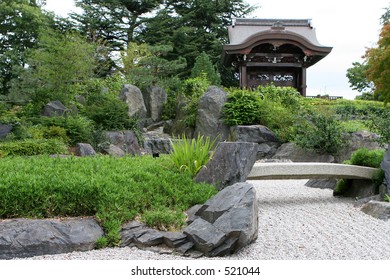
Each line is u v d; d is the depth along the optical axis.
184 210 5.80
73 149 11.17
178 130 17.91
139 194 5.65
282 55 23.19
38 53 16.66
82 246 4.63
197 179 6.65
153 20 29.22
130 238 4.83
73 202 5.20
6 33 25.84
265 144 14.95
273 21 25.39
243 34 24.55
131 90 18.58
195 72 24.27
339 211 6.90
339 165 7.73
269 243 5.00
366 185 8.15
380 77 16.77
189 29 28.92
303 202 7.78
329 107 17.86
